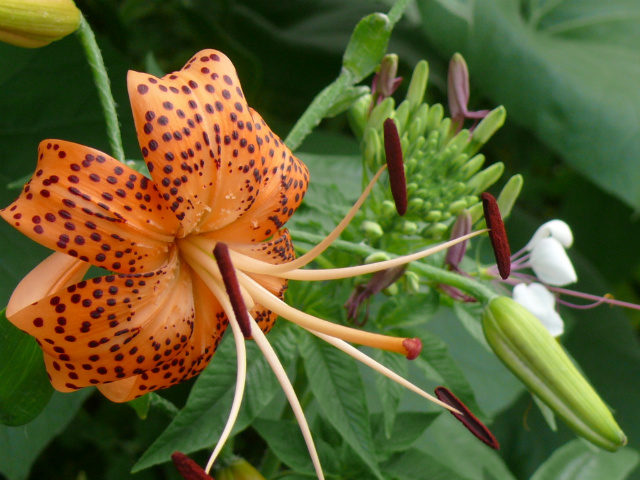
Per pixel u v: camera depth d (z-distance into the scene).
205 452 0.34
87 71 0.37
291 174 0.26
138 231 0.23
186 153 0.24
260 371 0.27
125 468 0.38
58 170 0.22
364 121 0.30
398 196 0.25
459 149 0.29
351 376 0.27
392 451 0.28
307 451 0.28
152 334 0.24
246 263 0.25
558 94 0.40
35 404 0.26
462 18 0.42
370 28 0.29
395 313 0.28
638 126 0.39
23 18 0.25
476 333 0.29
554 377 0.25
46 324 0.23
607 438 0.25
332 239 0.25
